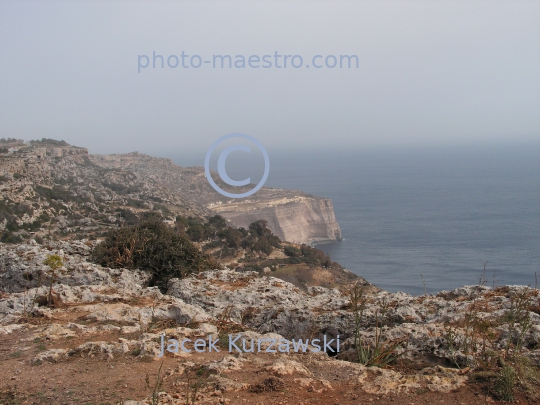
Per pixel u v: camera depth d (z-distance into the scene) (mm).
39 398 7289
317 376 7938
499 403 6676
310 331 11164
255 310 12547
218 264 18688
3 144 107875
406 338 9188
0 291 14945
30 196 58344
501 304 10164
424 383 7277
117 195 77250
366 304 11469
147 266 17094
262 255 50562
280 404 6895
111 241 18078
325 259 49438
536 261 76250
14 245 18047
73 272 14945
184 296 13742
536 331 8586
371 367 8211
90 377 8031
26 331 10469
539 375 7316
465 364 8258
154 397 6828
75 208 63219
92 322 11070
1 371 8352
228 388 7344
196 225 54125
